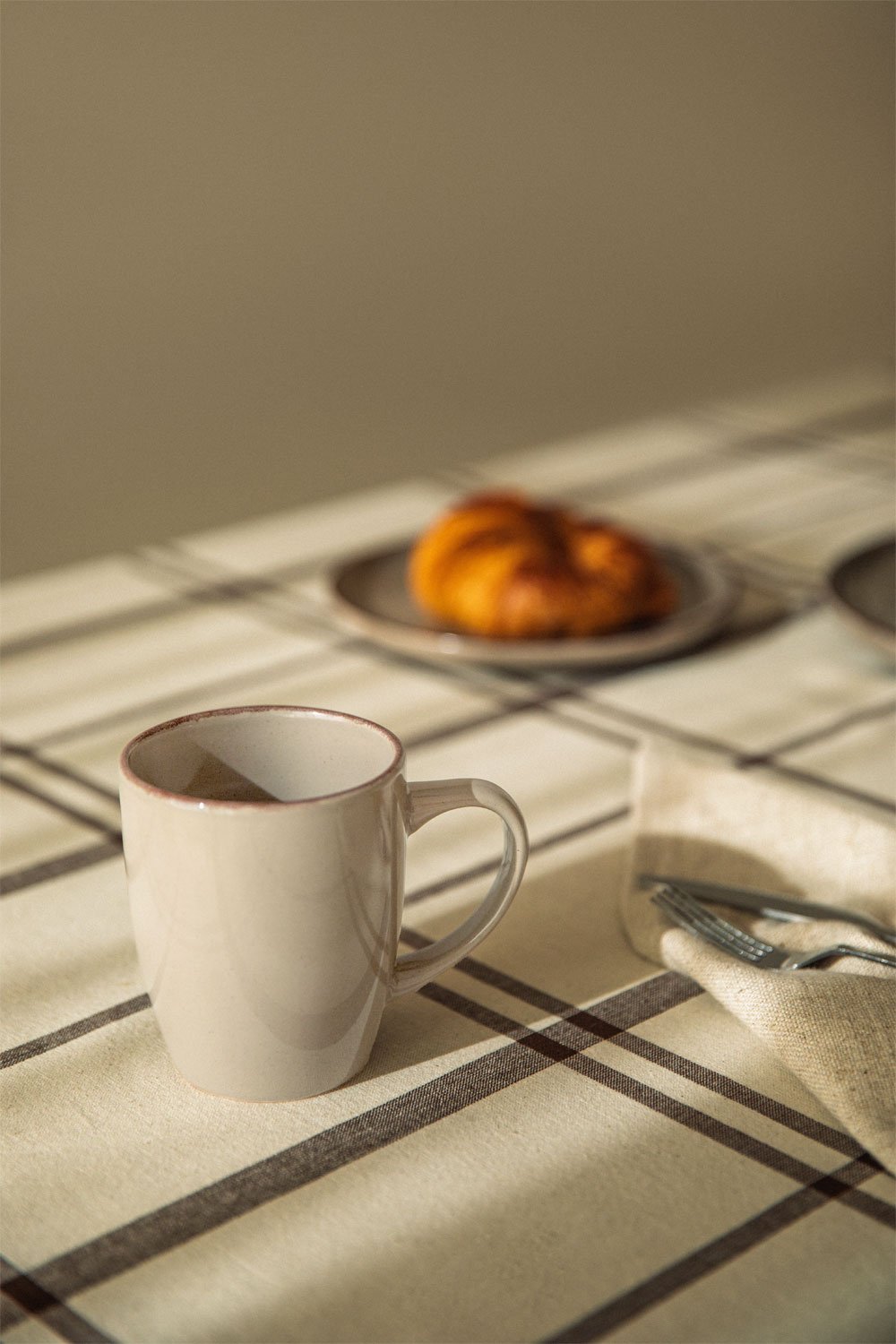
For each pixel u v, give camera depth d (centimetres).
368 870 82
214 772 86
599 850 101
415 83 393
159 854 81
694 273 468
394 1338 75
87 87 337
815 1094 83
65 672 122
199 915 81
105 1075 86
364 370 407
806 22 473
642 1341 75
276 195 377
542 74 415
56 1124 84
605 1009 90
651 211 452
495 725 115
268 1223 79
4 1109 85
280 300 386
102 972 92
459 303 421
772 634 129
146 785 82
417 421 402
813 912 92
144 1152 82
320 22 371
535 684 121
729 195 468
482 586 124
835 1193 81
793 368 434
